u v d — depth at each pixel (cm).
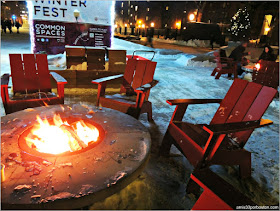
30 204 107
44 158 145
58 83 270
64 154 150
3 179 123
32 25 549
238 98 214
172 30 2989
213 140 165
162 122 324
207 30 1892
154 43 1944
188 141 193
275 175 211
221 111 227
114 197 161
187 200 166
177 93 491
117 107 285
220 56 743
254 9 2127
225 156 182
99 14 612
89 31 614
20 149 153
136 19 3631
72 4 573
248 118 196
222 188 105
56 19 568
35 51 569
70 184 122
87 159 147
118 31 4172
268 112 409
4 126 188
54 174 130
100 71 472
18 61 292
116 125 203
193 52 1391
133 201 159
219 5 2478
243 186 192
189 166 214
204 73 780
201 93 506
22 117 209
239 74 724
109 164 143
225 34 2334
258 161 234
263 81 545
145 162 154
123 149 162
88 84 473
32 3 532
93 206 150
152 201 162
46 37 571
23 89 298
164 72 745
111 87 495
